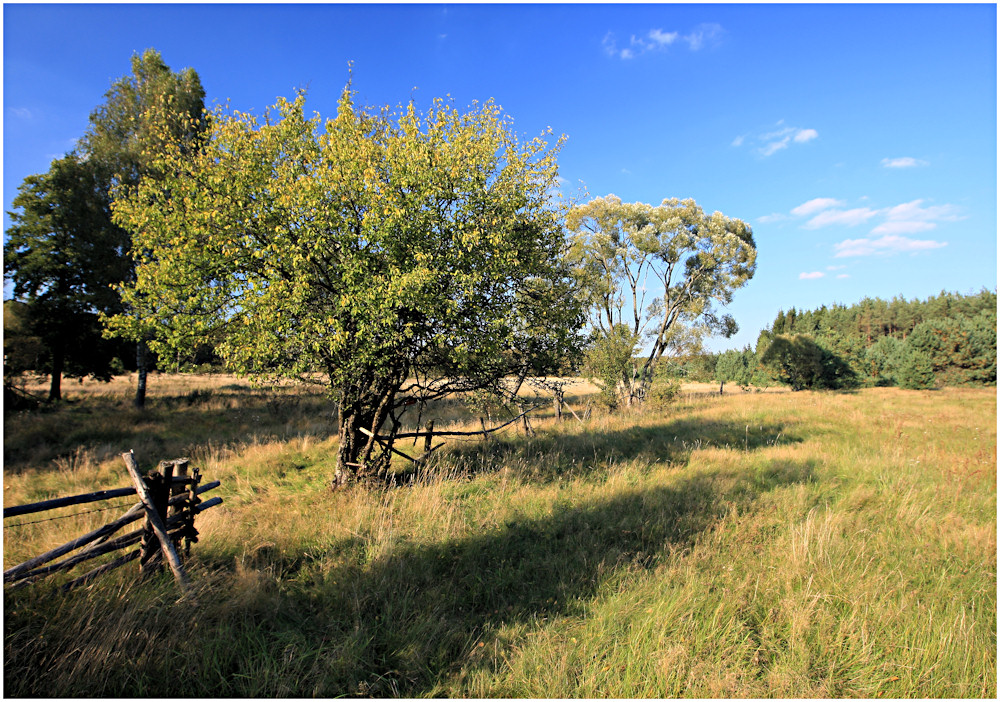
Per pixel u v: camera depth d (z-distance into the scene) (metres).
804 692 3.16
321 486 8.30
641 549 5.33
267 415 18.20
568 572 4.75
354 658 3.37
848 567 4.72
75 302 20.09
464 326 6.71
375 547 5.06
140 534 4.37
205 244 6.24
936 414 17.44
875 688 3.23
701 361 28.69
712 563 4.88
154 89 20.70
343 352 6.61
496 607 4.21
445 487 7.46
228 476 9.18
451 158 6.49
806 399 24.50
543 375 8.55
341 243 6.43
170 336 6.32
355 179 6.47
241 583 4.08
